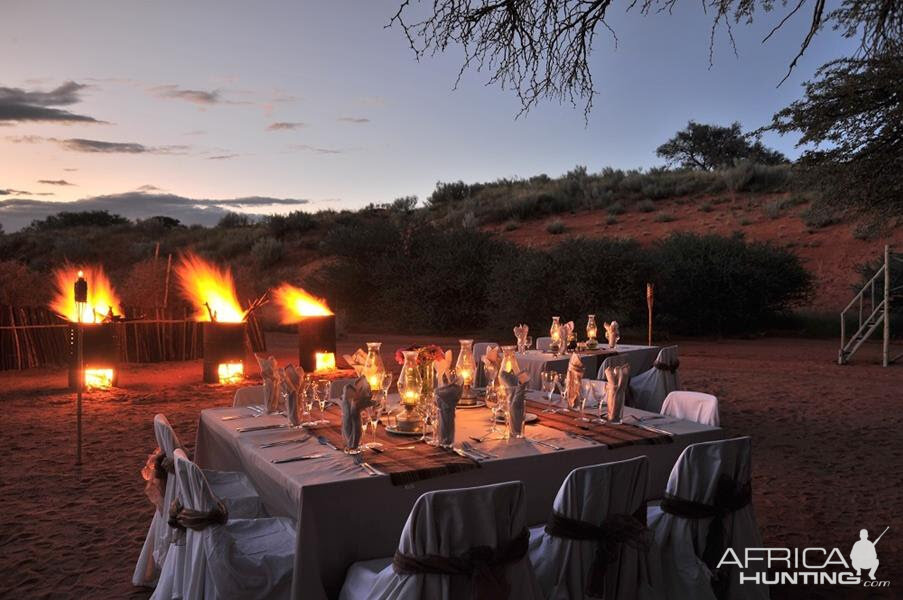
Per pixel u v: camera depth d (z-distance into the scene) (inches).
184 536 158.4
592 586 141.7
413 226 1061.8
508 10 246.7
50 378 499.8
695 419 221.5
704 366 573.3
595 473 143.8
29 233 1964.8
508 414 181.3
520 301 797.9
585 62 254.8
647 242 1181.7
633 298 781.9
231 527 158.9
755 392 454.6
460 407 223.9
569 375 215.5
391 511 150.3
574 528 143.3
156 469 180.1
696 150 1926.7
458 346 720.3
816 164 426.0
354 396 167.3
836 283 968.3
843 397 436.5
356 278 1041.5
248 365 568.4
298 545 140.2
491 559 126.9
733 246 844.6
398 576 128.1
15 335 536.4
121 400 425.1
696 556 159.9
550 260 799.7
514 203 1460.4
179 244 1727.4
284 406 218.7
